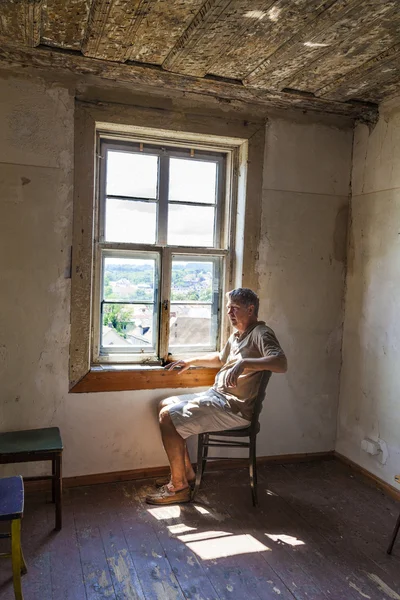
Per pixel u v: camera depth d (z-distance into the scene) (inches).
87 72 103.8
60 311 108.0
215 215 126.0
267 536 94.7
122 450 115.4
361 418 125.0
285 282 126.2
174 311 123.3
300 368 129.8
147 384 116.1
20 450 90.9
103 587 78.1
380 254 119.3
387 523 101.6
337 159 128.5
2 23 82.3
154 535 93.4
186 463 115.6
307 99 116.3
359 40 85.0
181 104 113.3
